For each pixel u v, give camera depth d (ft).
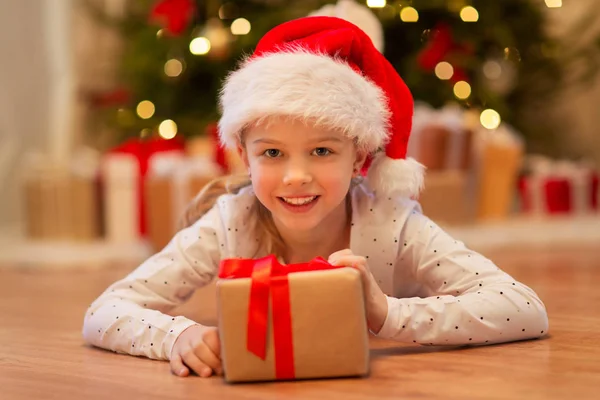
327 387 4.06
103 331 4.84
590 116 14.44
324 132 4.36
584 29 13.87
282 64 4.36
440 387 4.03
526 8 12.03
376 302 4.43
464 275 4.77
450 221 10.35
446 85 11.17
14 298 6.93
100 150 13.17
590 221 11.85
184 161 9.42
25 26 12.54
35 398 4.09
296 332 4.12
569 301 6.15
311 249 4.82
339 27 4.75
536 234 10.55
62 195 10.27
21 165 12.46
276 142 4.36
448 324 4.57
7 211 12.34
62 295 7.04
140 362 4.62
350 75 4.44
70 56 12.75
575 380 4.10
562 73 13.16
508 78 13.30
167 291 4.93
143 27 12.21
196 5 11.53
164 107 11.76
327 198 4.42
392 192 4.75
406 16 9.99
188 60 11.43
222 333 4.15
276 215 4.50
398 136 4.75
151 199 9.41
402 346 4.78
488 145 11.11
